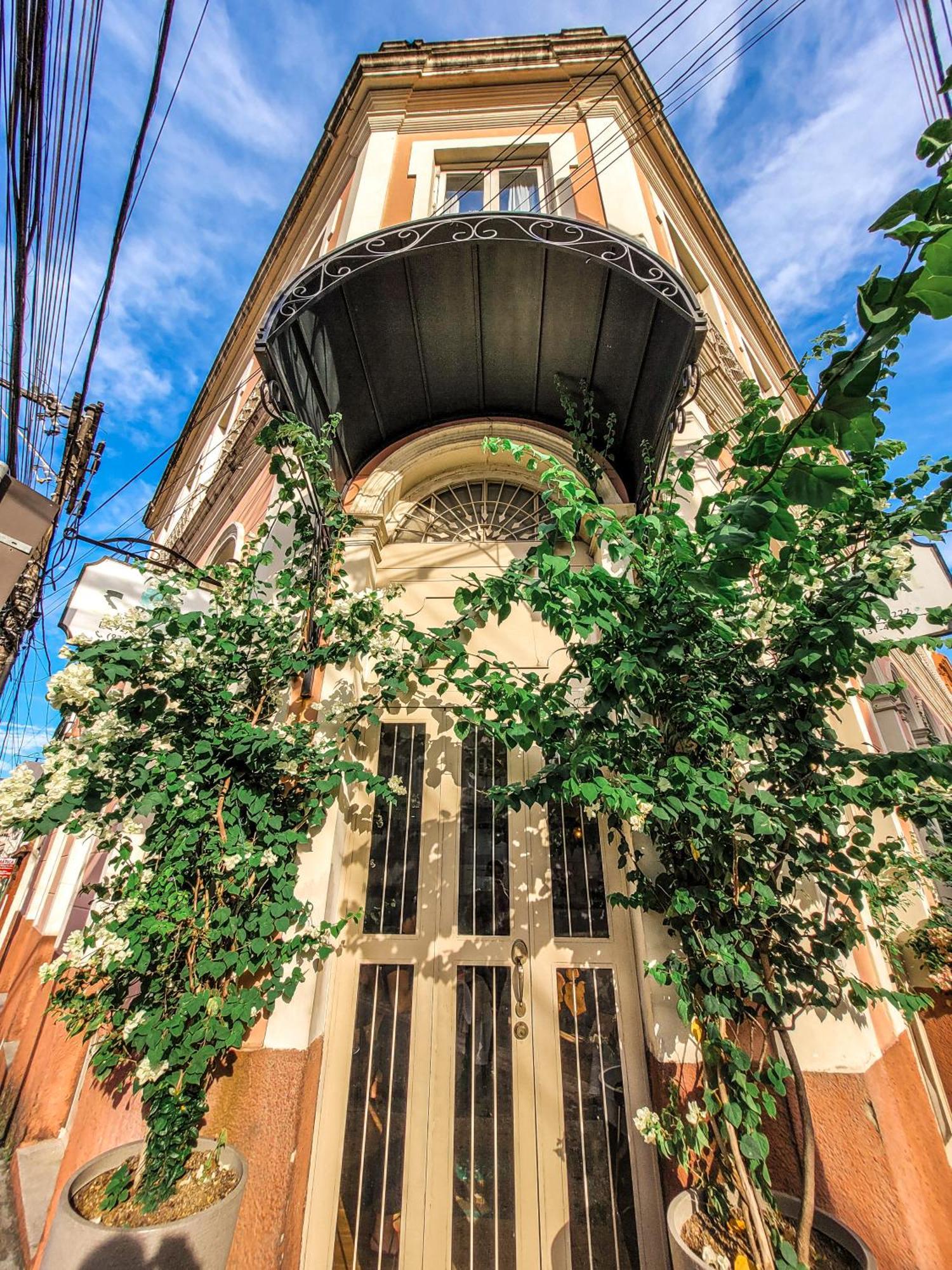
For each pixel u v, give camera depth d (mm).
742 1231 1934
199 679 2607
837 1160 2338
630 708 2365
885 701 4887
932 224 1161
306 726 2865
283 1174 2393
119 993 2395
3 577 2547
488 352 3795
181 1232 1924
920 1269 2145
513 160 5656
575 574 2059
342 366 3600
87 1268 1856
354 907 3145
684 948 2271
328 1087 2773
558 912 3100
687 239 7004
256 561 3092
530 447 2270
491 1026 2898
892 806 2041
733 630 2277
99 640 2510
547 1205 2557
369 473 4234
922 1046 3316
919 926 3451
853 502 2215
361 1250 2514
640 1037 2777
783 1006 2090
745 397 2115
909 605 4852
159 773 2359
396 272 3264
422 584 4012
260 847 2504
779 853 2180
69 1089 4203
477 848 3291
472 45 6062
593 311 3369
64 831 2449
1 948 7125
